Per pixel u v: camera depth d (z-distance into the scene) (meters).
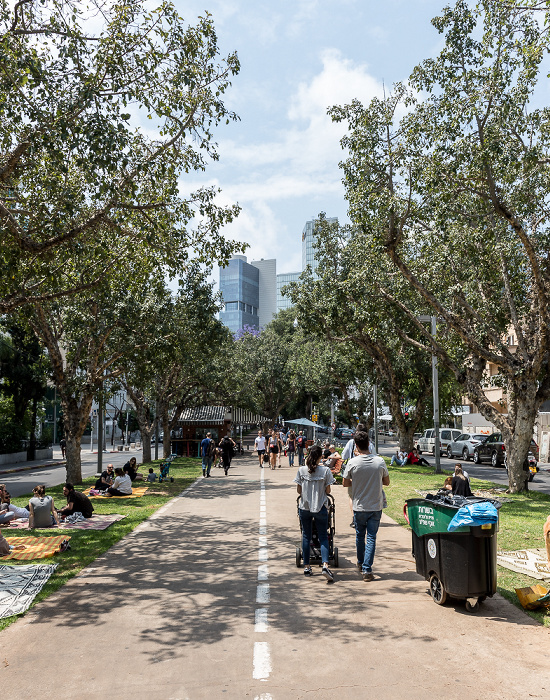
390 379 30.50
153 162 11.91
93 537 10.73
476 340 17.64
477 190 14.61
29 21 10.14
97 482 18.42
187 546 9.90
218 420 46.19
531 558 8.45
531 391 16.98
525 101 13.98
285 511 14.06
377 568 8.12
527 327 18.88
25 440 46.72
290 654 5.02
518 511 13.60
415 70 14.86
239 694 4.27
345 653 5.03
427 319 21.72
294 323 83.25
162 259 13.68
